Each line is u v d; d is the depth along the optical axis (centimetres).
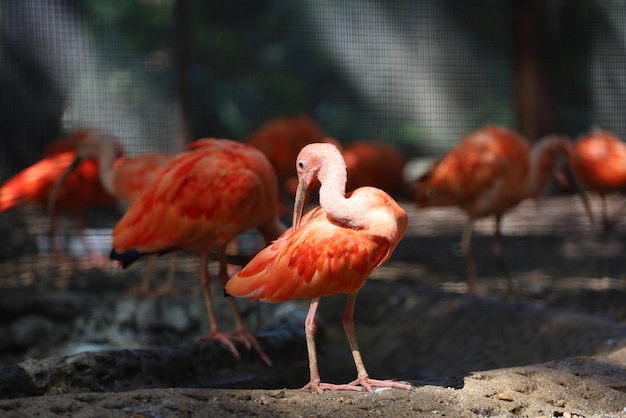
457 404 609
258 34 1992
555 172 1230
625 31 1942
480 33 1886
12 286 1246
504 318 1013
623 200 1791
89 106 1745
